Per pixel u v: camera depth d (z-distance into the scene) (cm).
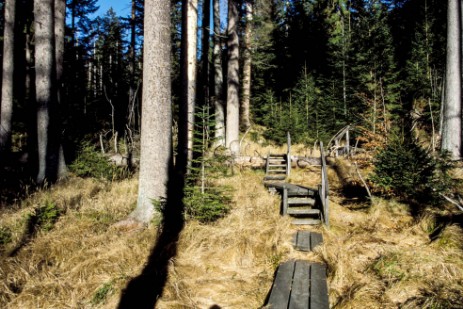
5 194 827
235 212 671
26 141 1562
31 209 682
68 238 528
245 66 2052
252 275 457
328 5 2341
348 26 2381
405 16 2292
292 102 2153
